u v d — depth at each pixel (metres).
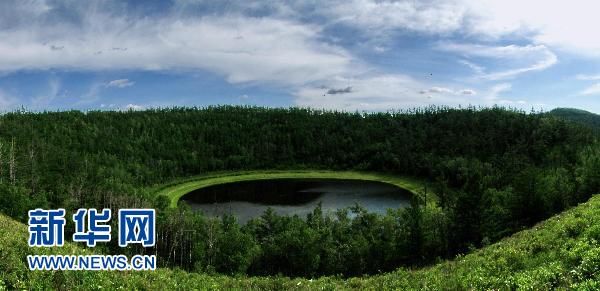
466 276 34.19
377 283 40.84
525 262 33.31
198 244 95.94
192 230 103.19
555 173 131.50
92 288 32.06
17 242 37.28
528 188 95.06
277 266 88.81
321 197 195.62
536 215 93.62
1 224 45.06
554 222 46.75
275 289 41.19
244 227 107.75
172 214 111.56
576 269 26.33
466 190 89.38
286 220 104.62
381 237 93.31
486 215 87.12
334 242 91.69
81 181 147.25
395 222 97.12
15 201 108.38
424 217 92.31
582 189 100.12
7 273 30.98
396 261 86.38
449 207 102.25
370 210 165.00
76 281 32.91
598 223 34.06
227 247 91.44
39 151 192.12
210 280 43.84
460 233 87.75
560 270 27.25
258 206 177.50
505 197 109.44
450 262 47.47
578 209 51.53
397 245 87.31
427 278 38.16
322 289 40.25
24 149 187.50
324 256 87.69
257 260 89.50
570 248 31.38
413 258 86.75
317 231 92.88
